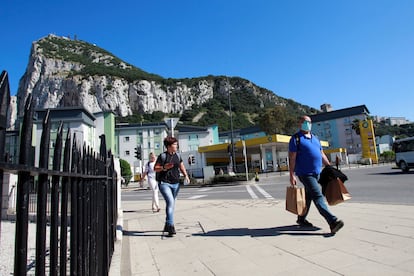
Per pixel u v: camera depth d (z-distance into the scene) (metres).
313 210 7.01
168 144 5.81
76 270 2.02
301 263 3.46
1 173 0.99
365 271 3.08
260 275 3.21
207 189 21.53
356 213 6.32
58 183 1.63
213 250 4.36
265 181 25.81
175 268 3.72
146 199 16.83
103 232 3.25
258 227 5.66
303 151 4.86
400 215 5.80
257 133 95.06
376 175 20.48
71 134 1.94
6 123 1.04
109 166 4.15
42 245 1.40
